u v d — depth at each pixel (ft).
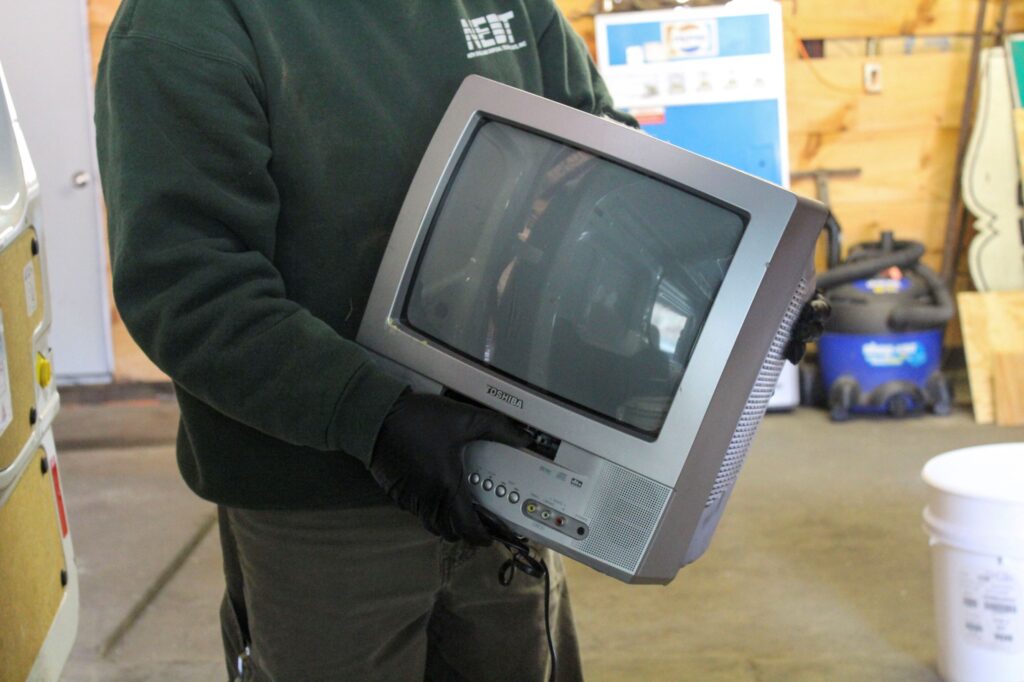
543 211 3.74
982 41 15.07
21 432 4.33
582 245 3.67
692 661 8.17
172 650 8.45
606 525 3.50
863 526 10.57
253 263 3.58
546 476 3.54
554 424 3.55
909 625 8.59
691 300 3.53
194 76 3.56
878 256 14.23
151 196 3.50
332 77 3.84
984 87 14.61
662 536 3.49
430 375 3.76
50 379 4.87
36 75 14.74
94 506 11.60
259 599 4.13
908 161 15.30
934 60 15.07
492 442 3.59
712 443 3.53
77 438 13.99
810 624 8.68
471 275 3.78
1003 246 14.61
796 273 3.60
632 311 3.58
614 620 8.87
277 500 3.89
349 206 3.89
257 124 3.69
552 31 4.52
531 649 4.62
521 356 3.69
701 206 3.55
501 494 3.58
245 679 4.49
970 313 14.07
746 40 13.98
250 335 3.51
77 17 14.65
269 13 3.79
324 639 4.10
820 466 12.39
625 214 3.64
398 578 4.09
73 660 8.28
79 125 14.88
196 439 3.93
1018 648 7.11
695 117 14.11
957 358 15.81
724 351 3.43
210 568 9.98
